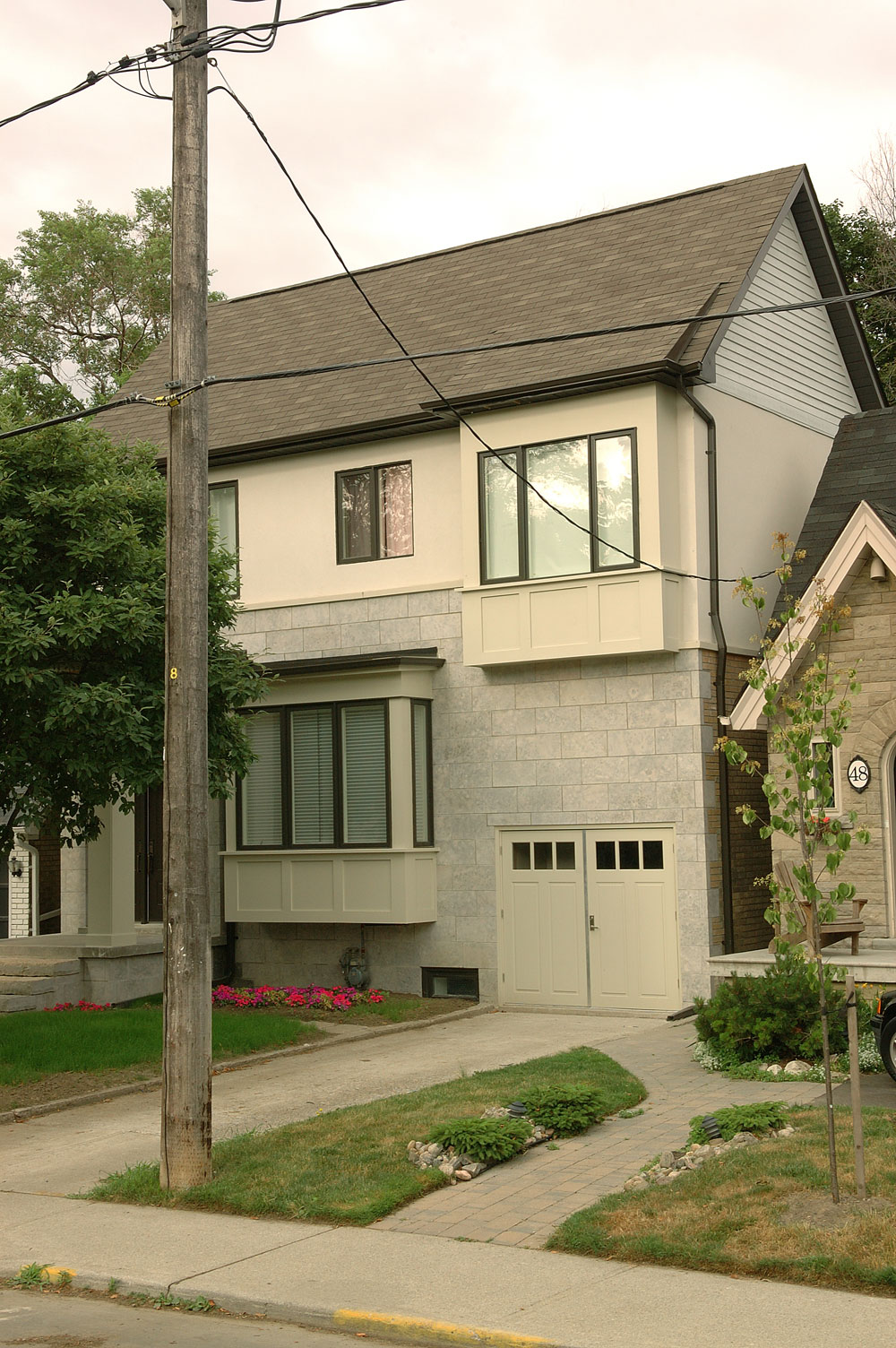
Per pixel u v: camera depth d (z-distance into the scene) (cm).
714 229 1988
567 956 1772
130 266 3688
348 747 1908
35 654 1324
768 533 1909
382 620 1948
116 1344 703
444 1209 893
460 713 1873
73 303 3731
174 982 978
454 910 1859
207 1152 968
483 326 2016
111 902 1856
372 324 2206
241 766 1602
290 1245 838
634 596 1702
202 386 1028
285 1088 1306
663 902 1705
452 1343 682
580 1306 703
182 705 1002
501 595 1803
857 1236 750
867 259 3384
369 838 1884
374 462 1981
